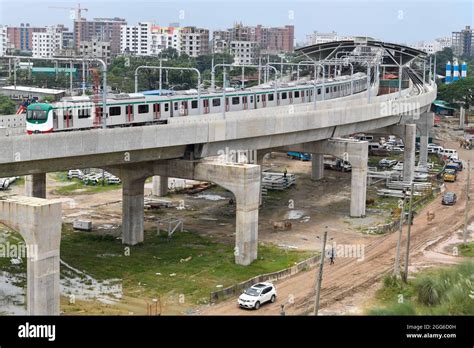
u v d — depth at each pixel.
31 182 78.06
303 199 98.62
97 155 58.31
